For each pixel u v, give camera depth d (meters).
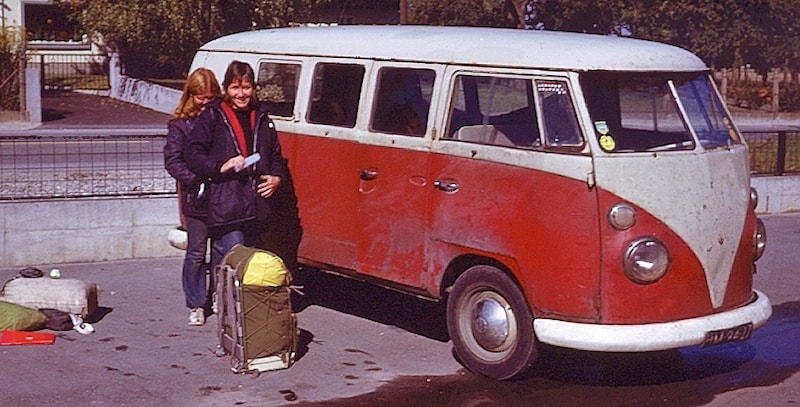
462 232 6.87
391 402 6.36
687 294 6.41
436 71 7.13
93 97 30.50
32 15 35.53
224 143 7.28
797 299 9.34
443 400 6.43
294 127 8.09
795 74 34.19
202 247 7.80
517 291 6.61
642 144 6.49
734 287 6.73
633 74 6.58
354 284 9.48
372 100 7.52
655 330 6.28
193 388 6.51
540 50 6.68
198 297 7.92
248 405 6.23
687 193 6.41
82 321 7.77
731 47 33.28
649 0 30.98
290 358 7.02
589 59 6.51
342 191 7.71
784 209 13.62
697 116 6.78
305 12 31.44
